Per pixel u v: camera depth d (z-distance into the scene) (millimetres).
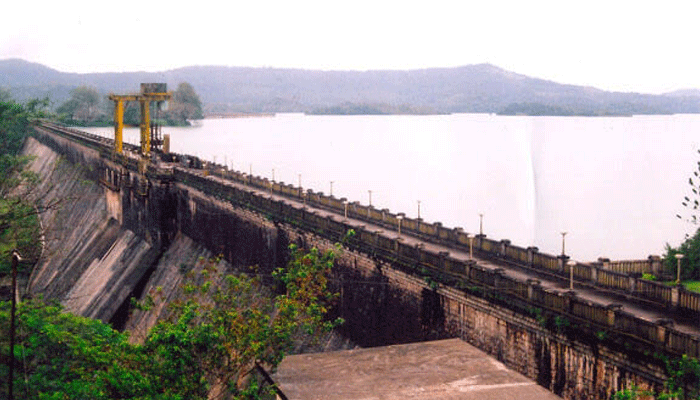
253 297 45000
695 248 57656
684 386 32125
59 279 132000
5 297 88938
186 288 39656
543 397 30141
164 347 34688
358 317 61969
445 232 64688
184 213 111938
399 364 33906
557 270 51750
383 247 58125
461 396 30062
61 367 45375
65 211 163750
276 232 77688
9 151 140000
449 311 50031
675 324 39281
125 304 105375
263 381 34094
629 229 134875
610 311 37156
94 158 167625
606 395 37344
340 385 31281
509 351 44312
